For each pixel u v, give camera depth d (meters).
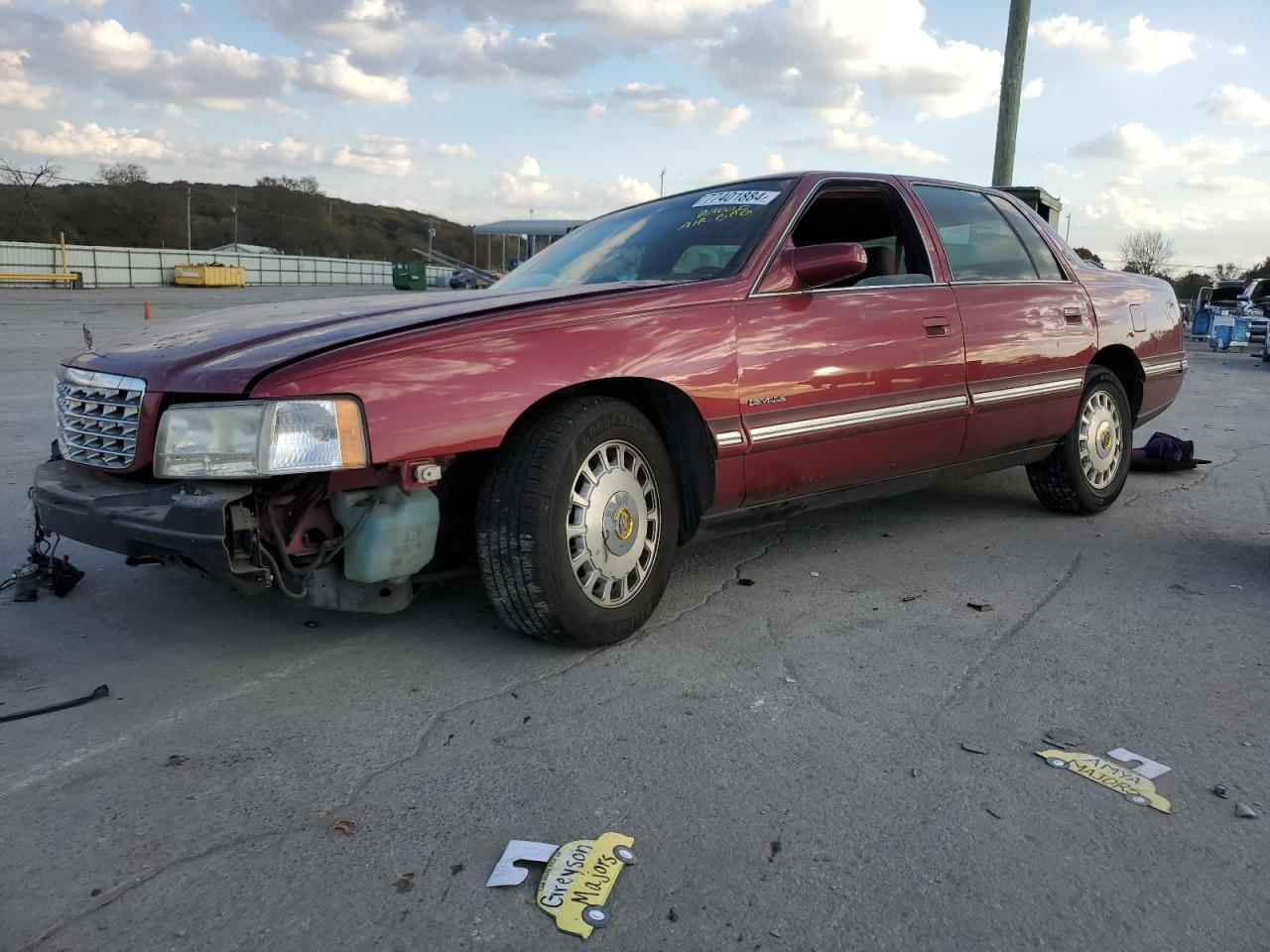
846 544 4.51
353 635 3.31
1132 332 5.13
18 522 4.69
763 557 4.29
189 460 2.61
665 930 1.81
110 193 72.81
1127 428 5.18
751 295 3.43
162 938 1.78
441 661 3.08
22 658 3.10
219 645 3.22
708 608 3.60
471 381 2.77
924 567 4.16
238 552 2.58
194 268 58.41
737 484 3.38
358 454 2.61
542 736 2.58
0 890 1.92
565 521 2.95
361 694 2.83
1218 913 1.88
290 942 1.78
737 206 3.86
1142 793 2.31
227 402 2.60
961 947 1.78
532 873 1.99
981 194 4.72
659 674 2.98
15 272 54.50
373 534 2.74
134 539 2.67
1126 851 2.08
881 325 3.78
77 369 3.07
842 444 3.68
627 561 3.18
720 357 3.26
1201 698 2.86
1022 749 2.53
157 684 2.91
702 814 2.20
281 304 3.72
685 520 3.46
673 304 3.24
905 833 2.13
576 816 2.19
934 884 1.96
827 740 2.57
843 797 2.28
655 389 3.23
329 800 2.25
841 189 3.98
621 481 3.15
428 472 2.74
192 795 2.27
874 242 4.38
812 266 3.47
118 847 2.06
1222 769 2.44
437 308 3.08
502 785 2.32
